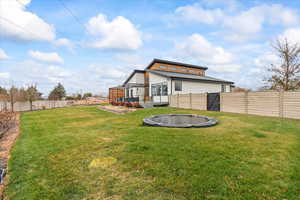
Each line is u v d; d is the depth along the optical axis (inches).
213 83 772.6
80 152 145.5
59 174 107.8
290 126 243.3
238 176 97.1
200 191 84.0
